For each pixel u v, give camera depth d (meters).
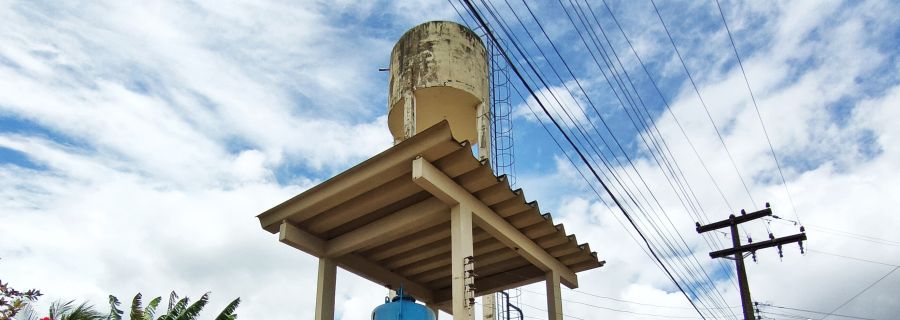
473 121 22.48
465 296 16.25
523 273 23.20
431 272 22.92
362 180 17.56
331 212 19.11
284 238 18.98
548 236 20.88
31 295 13.43
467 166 16.95
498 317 24.31
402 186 17.83
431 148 16.42
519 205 18.89
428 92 21.09
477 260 22.53
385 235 18.97
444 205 17.91
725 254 31.41
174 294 21.12
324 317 19.03
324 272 19.80
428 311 18.28
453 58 21.55
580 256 22.41
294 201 19.11
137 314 20.50
